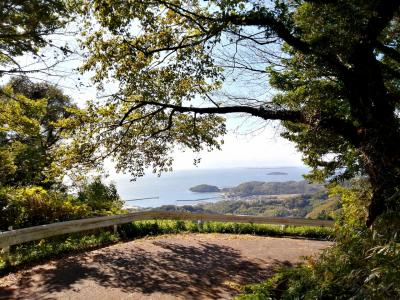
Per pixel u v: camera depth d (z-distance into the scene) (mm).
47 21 13516
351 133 10375
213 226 18406
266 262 11625
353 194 11180
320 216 20844
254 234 18109
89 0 12023
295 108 11688
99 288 8477
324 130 11344
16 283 8602
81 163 14430
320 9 9062
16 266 9867
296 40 10000
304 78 12086
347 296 5770
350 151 11859
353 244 7098
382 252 5762
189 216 18828
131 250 12305
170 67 12805
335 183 13375
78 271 9648
